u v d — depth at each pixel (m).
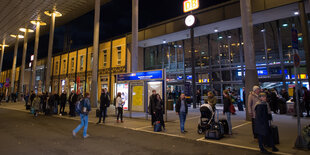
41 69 46.09
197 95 18.77
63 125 9.49
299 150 5.09
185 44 22.33
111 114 13.82
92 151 5.17
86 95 7.00
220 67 19.45
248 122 9.67
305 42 12.50
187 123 9.70
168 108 16.67
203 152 5.05
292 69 15.56
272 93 13.34
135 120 11.16
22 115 13.92
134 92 12.22
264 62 16.98
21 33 42.94
